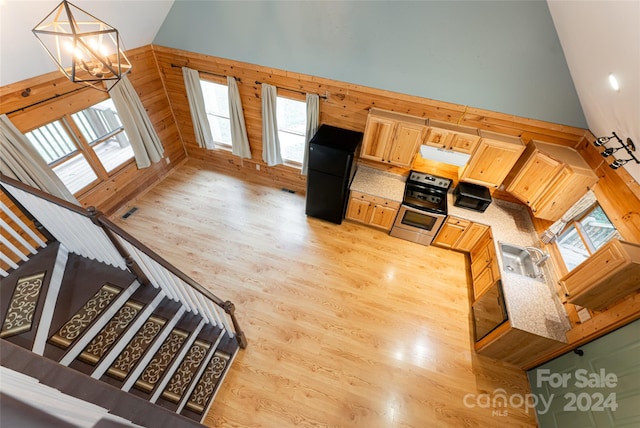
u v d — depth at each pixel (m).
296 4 3.40
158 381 2.50
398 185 4.52
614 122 2.52
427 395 3.02
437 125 3.74
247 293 3.80
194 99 4.89
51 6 2.64
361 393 2.98
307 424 2.75
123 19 3.55
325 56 3.77
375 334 3.49
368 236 4.78
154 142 4.88
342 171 4.10
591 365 2.45
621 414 2.11
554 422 2.71
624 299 2.22
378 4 3.12
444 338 3.51
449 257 4.53
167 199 5.09
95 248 2.79
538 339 2.78
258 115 4.84
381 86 3.81
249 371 3.06
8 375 0.81
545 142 3.56
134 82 4.41
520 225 3.97
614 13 1.75
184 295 2.76
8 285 2.59
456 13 2.95
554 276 3.18
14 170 3.05
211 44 4.19
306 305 3.73
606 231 2.71
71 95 3.47
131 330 2.61
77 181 4.46
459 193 4.11
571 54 2.70
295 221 4.94
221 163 5.89
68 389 1.42
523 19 2.80
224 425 2.68
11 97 2.93
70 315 2.52
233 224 4.76
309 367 3.14
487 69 3.25
